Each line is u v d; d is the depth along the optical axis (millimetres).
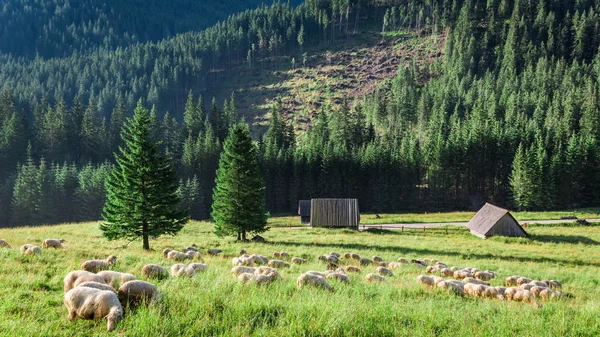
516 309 12352
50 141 109188
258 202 40969
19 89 181000
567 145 100562
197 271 15562
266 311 9305
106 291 8055
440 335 8898
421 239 48125
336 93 188375
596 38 178625
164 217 32406
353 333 8383
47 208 82375
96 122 130875
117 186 31609
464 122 118188
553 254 38781
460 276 21859
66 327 7652
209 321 8406
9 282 11156
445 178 99500
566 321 10773
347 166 100438
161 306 8734
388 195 98312
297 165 99375
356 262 26578
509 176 94938
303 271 19828
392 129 140375
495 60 179125
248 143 41188
